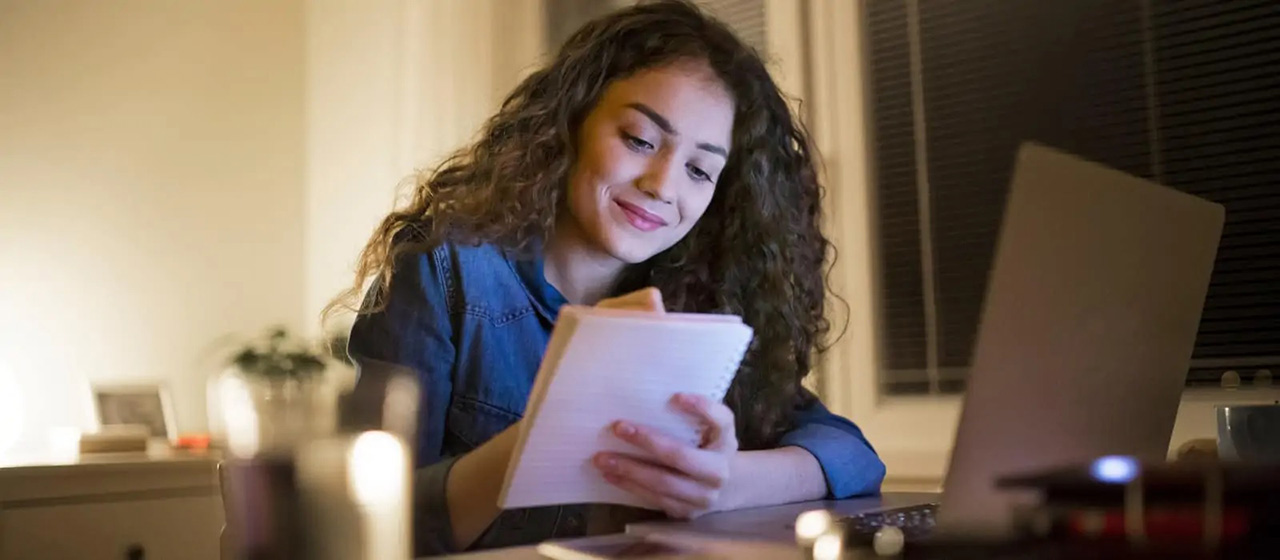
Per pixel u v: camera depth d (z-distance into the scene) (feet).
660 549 2.05
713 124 3.73
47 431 7.10
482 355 3.59
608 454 2.53
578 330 2.20
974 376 1.70
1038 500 1.70
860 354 5.89
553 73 3.92
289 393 1.51
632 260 3.79
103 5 7.62
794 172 4.39
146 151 7.68
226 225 7.96
